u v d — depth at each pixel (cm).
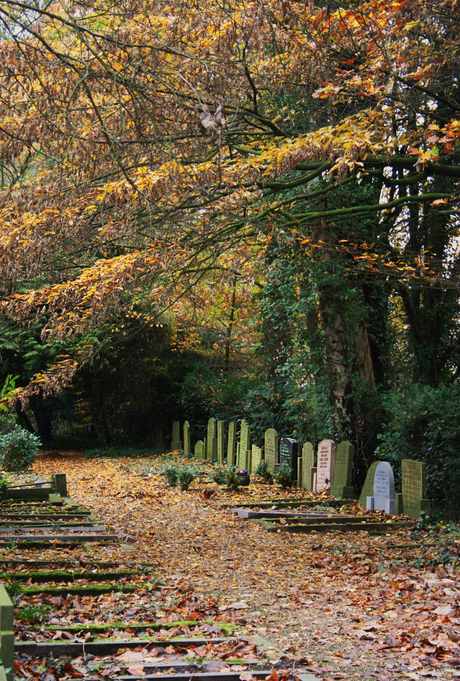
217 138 597
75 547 884
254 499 1443
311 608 640
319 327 1659
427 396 1280
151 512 1270
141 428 2942
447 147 792
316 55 931
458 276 1352
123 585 675
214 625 560
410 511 1216
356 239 1559
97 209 897
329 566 843
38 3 665
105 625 529
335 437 1619
